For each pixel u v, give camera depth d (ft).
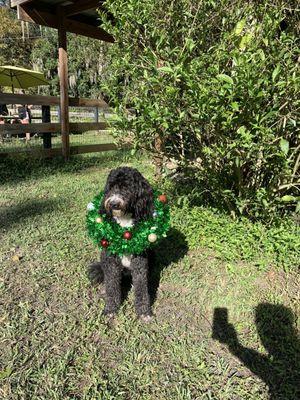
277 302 10.30
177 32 11.81
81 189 20.62
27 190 20.48
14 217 16.26
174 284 11.23
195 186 15.48
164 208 9.79
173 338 9.00
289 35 10.53
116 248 8.98
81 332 9.13
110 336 9.07
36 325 9.37
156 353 8.55
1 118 45.68
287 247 12.07
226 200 13.33
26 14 24.39
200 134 11.80
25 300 10.42
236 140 10.31
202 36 11.46
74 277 11.56
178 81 10.49
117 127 12.42
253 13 10.92
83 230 14.82
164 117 10.50
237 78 9.21
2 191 20.27
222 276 11.55
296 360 8.34
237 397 7.39
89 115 73.05
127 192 8.52
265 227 13.03
